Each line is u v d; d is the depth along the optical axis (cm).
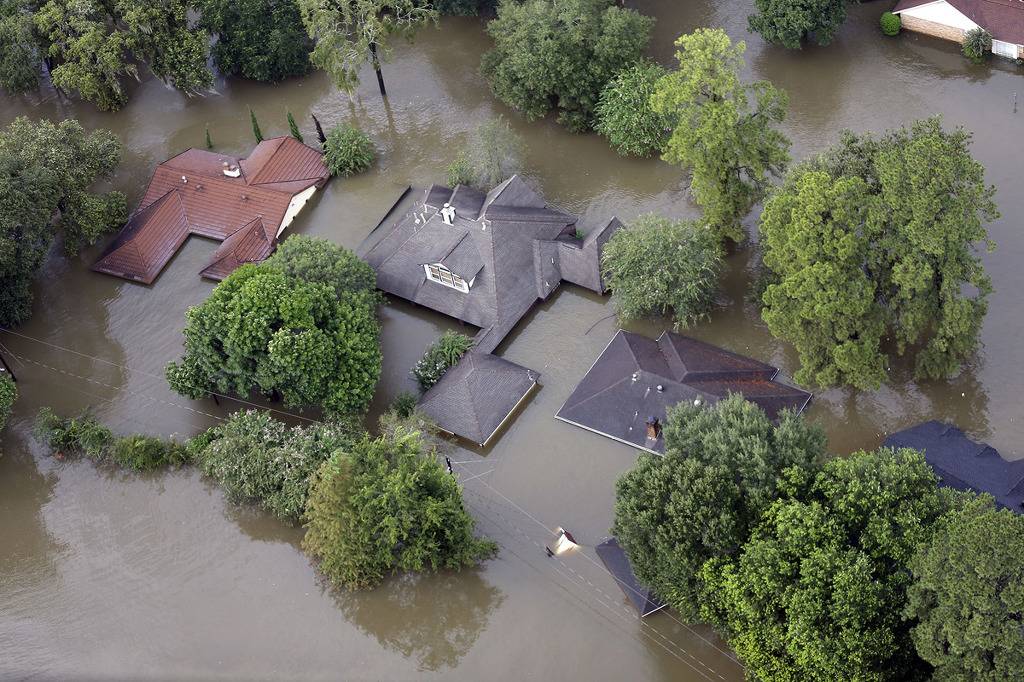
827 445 10275
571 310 11725
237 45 14812
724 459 8544
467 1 15462
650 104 12069
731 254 12006
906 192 9488
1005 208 11775
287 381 10506
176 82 14738
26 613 10075
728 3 15162
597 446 10425
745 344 11162
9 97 15838
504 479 10381
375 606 9725
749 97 13662
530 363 11281
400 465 9338
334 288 11088
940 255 9481
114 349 12200
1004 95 13125
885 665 7919
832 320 9819
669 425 9212
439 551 9569
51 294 12888
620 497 8912
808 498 8456
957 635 7138
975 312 9906
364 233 13012
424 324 11850
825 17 13738
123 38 14450
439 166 13750
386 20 14138
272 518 10419
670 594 8569
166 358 12019
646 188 12962
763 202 11256
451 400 10681
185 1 14700
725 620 8356
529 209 12206
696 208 12575
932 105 13188
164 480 10856
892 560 8119
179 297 12644
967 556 7081
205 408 11388
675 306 11025
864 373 9962
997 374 10462
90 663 9631
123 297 12762
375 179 13712
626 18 13138
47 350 12262
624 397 10394
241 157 14262
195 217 13300
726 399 9619
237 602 9888
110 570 10269
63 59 15850
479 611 9581
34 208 11975
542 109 13738
